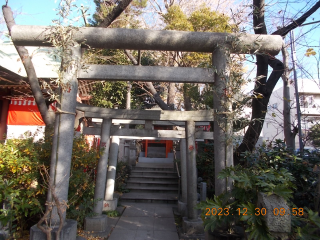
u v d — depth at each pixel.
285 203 2.69
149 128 6.75
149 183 10.84
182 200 7.65
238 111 3.87
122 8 5.47
